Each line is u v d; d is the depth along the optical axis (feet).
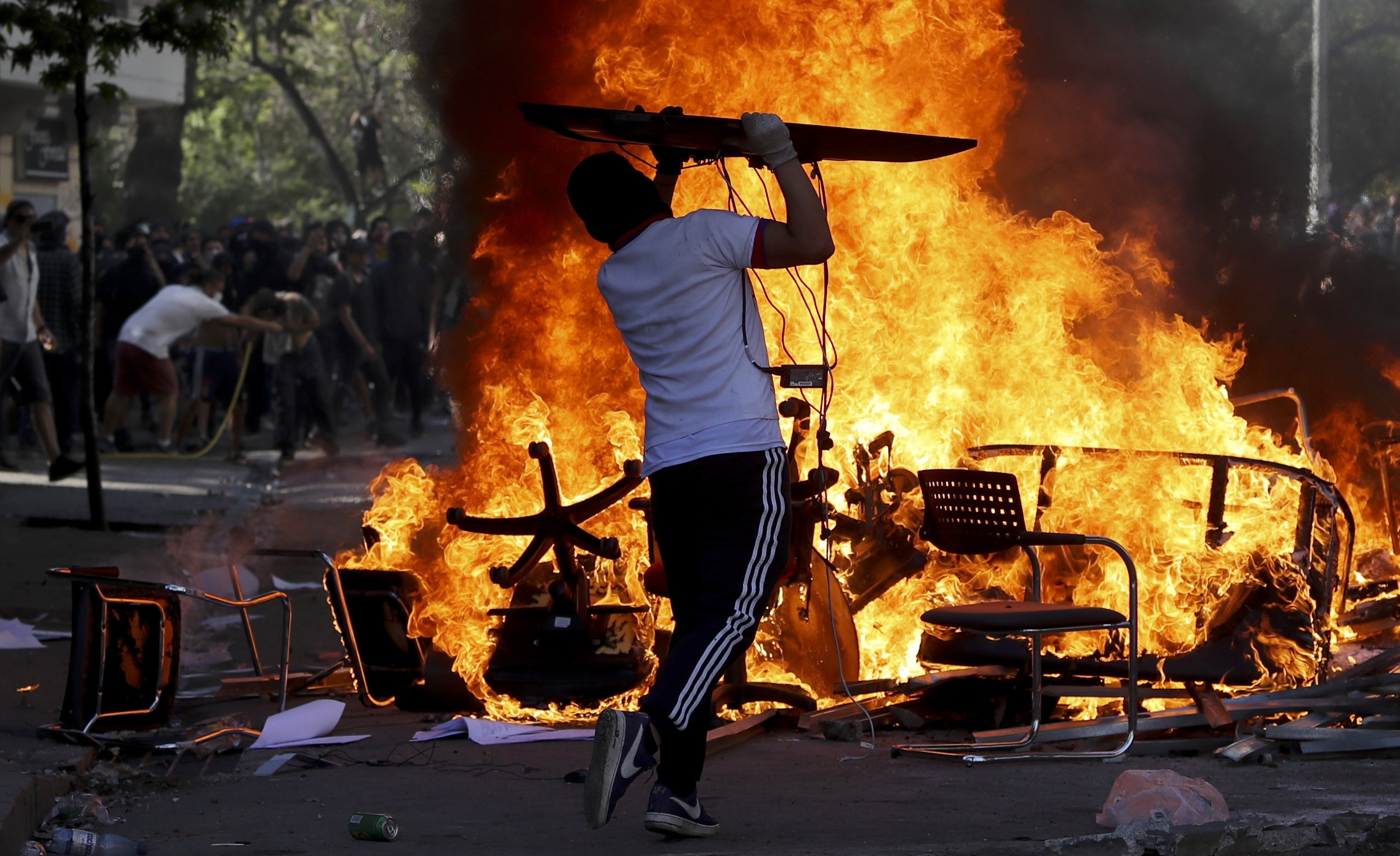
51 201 259.19
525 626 57.77
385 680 61.00
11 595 83.51
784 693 56.75
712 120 38.88
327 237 215.10
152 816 43.52
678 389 39.27
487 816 43.04
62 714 52.75
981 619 48.34
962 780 47.32
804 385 40.06
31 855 37.65
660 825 38.68
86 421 108.58
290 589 89.66
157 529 109.09
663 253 39.40
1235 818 39.55
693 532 39.65
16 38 222.28
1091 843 36.65
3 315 128.26
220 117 436.35
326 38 404.36
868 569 61.36
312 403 161.68
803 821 41.75
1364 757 49.85
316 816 43.24
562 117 40.19
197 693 63.82
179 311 161.27
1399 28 159.02
